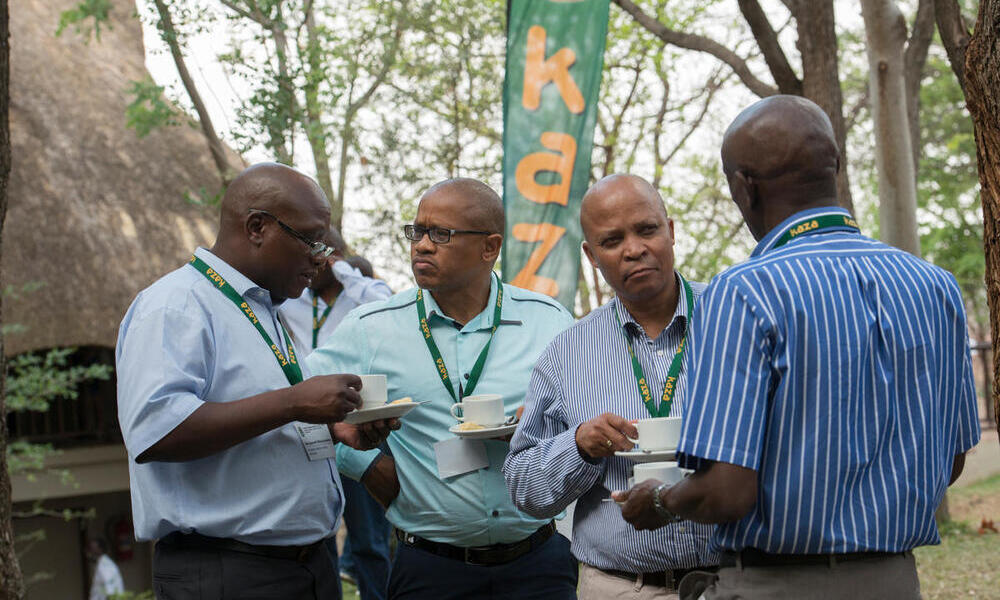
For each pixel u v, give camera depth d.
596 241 2.83
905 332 2.03
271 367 2.95
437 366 3.38
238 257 2.97
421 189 12.27
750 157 2.14
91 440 14.66
